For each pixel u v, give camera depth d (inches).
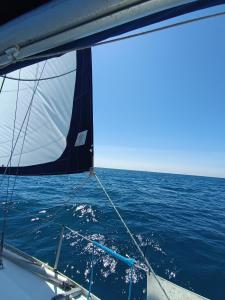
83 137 149.0
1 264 117.3
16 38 32.1
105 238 292.4
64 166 150.9
